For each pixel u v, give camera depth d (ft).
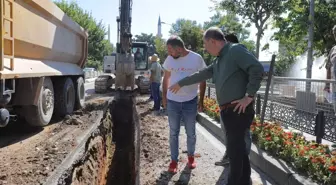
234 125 12.25
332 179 13.12
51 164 17.49
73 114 32.96
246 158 13.47
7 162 17.76
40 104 24.49
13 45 19.22
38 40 23.99
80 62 39.52
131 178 20.44
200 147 21.45
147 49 68.49
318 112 19.56
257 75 11.59
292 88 23.97
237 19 51.60
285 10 44.34
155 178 15.98
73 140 22.22
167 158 19.16
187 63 16.08
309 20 39.42
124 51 52.70
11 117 24.56
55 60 30.45
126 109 43.01
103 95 58.03
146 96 53.88
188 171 16.89
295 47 50.70
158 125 29.09
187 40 97.40
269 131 19.24
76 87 35.91
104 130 28.02
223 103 12.48
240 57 11.84
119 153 28.68
